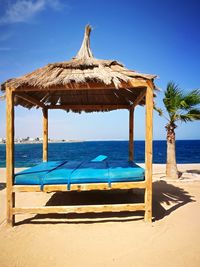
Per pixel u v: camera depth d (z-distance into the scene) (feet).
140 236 14.71
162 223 16.76
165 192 26.53
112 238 14.51
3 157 125.80
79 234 15.16
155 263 11.58
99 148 243.19
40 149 226.58
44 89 16.46
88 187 16.74
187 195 25.08
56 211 16.52
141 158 117.29
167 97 36.11
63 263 11.69
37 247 13.44
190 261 11.75
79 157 129.80
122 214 18.70
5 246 13.61
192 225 16.37
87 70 17.75
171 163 36.45
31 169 21.06
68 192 26.32
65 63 18.35
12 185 16.53
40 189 16.58
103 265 11.44
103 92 24.82
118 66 18.85
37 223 17.04
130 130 28.25
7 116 16.46
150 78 16.40
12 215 16.46
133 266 11.33
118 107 28.48
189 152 171.73
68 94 25.80
